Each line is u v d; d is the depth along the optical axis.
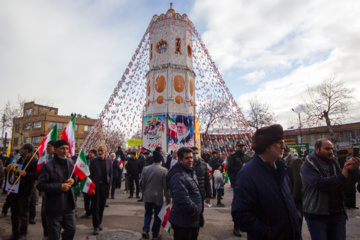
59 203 3.82
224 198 10.20
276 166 2.41
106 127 18.89
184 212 3.38
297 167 4.58
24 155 5.74
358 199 9.73
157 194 5.21
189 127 21.08
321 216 3.34
